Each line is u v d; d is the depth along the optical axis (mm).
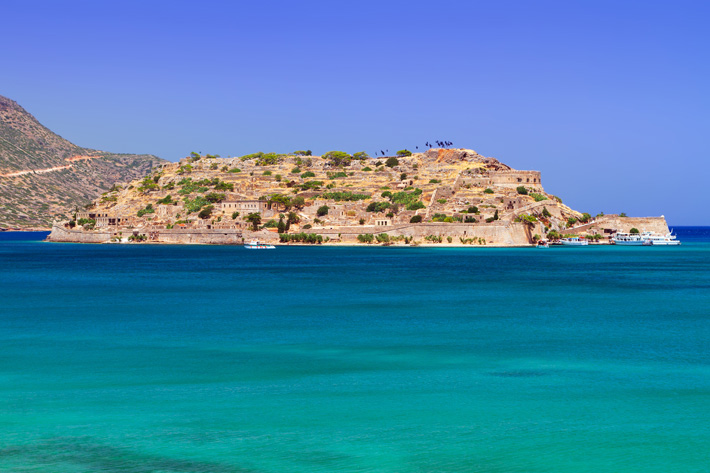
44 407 53344
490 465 43219
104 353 71812
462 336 81562
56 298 117812
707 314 99312
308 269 185625
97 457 43875
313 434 47875
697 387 58969
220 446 45750
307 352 72500
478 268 187750
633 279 154625
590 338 80562
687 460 44156
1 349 73500
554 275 164875
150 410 52688
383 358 69875
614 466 43312
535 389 58344
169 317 95812
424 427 49281
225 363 67500
